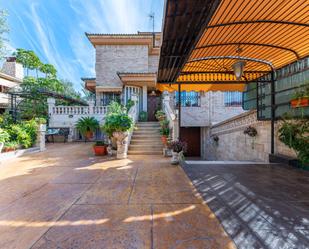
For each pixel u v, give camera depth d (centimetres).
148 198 318
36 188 379
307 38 419
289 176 420
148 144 853
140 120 1269
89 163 616
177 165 568
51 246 200
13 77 1750
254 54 501
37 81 1658
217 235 210
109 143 818
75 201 312
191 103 1235
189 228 225
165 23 292
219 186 363
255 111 665
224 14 334
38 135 921
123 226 234
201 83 639
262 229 218
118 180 424
